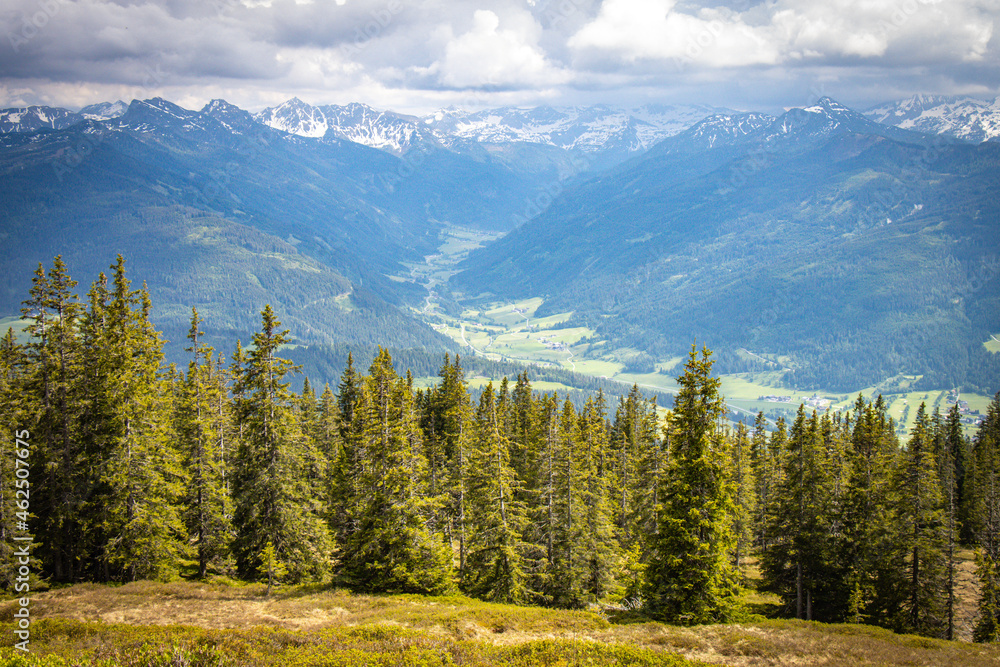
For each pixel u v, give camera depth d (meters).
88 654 23.83
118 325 46.44
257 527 44.97
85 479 42.09
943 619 48.16
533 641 29.62
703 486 37.91
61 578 42.59
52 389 42.62
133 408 41.91
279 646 26.70
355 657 25.48
